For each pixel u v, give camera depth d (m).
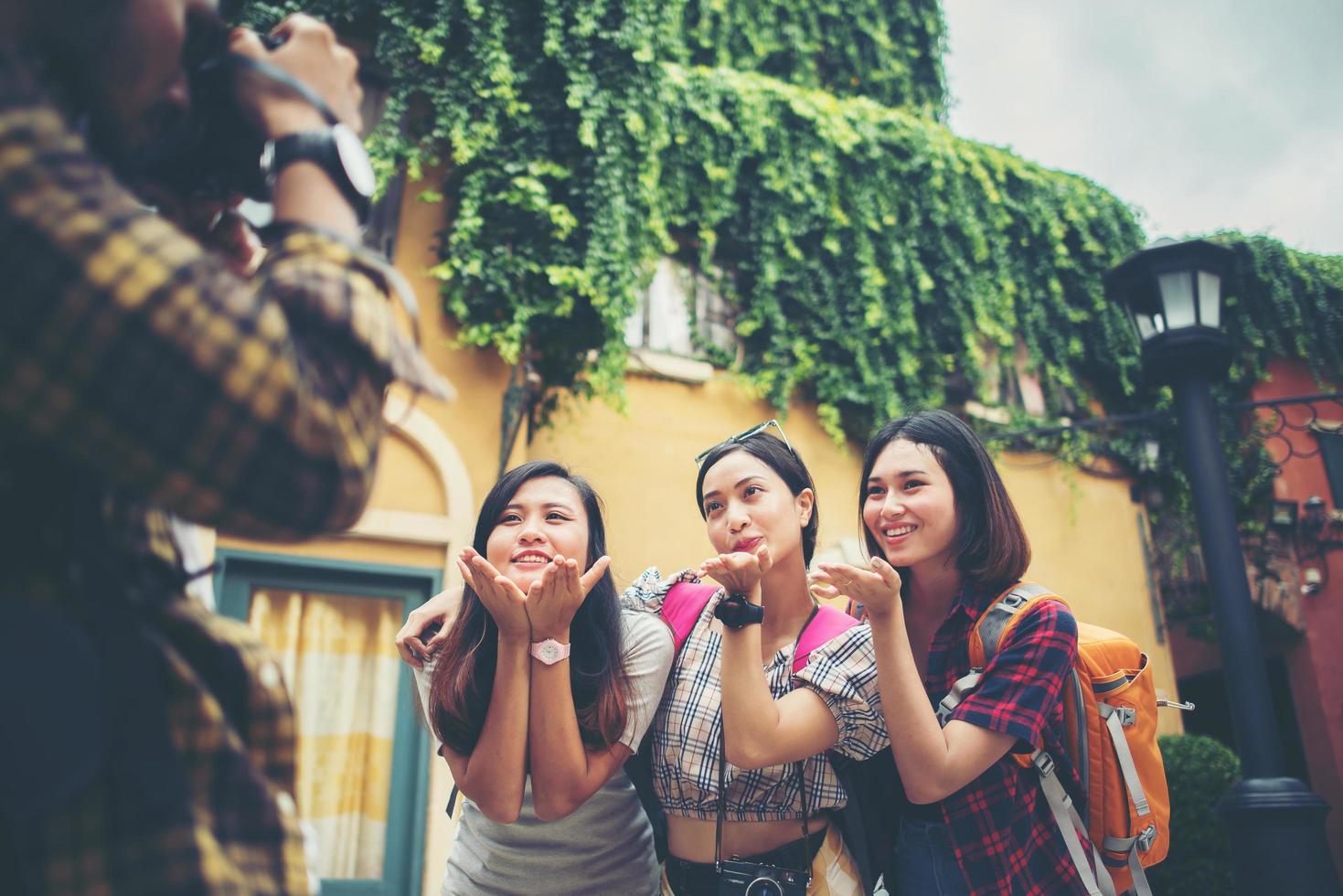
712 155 7.62
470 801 2.30
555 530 2.18
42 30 0.65
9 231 0.52
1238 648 4.83
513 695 1.90
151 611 0.69
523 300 5.89
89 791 0.58
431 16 5.91
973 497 2.31
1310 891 4.37
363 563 5.17
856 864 2.14
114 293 0.53
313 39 0.83
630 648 2.16
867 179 8.47
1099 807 2.20
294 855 0.67
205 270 0.58
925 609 2.44
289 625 5.00
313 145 0.76
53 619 0.60
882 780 2.26
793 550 2.28
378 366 0.67
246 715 0.72
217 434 0.56
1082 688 2.26
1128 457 9.62
